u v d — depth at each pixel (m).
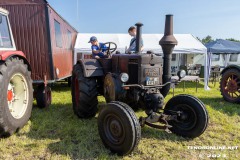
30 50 5.05
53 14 5.37
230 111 5.23
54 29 5.43
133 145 2.73
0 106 3.06
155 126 3.09
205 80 9.01
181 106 3.53
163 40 3.31
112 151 2.96
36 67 5.11
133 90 3.26
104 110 2.98
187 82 11.30
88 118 4.29
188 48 8.92
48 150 2.98
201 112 3.30
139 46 3.63
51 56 5.12
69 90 7.96
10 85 3.56
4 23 3.98
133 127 2.69
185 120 3.50
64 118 4.36
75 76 4.44
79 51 9.12
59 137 3.43
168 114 3.55
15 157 2.79
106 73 3.90
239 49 12.41
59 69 5.91
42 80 5.13
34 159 2.75
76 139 3.36
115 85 3.31
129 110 2.79
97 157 2.81
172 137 3.48
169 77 3.41
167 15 3.32
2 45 3.88
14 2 4.91
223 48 12.38
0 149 2.98
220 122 4.31
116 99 3.31
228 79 6.41
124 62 3.47
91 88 3.97
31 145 3.11
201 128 3.31
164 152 2.99
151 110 3.20
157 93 3.22
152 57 3.30
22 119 3.57
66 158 2.78
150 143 3.26
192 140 3.40
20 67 3.62
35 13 4.95
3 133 3.20
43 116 4.47
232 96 6.25
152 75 3.28
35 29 5.00
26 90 3.81
